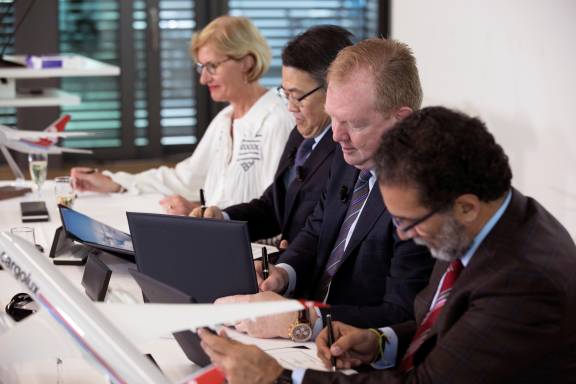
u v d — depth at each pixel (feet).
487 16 16.11
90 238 8.12
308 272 7.97
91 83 21.35
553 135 14.67
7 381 5.68
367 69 6.68
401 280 6.66
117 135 21.81
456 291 4.96
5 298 7.14
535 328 4.64
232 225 6.34
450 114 4.78
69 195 10.28
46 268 5.00
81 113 21.42
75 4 20.81
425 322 5.57
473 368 4.74
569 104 14.24
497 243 4.82
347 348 5.84
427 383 4.87
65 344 5.09
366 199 7.27
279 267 7.75
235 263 6.41
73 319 4.72
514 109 15.58
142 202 10.78
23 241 5.22
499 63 15.89
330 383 5.13
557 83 14.47
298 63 8.39
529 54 15.07
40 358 5.09
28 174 19.86
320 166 8.76
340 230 7.63
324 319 6.41
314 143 9.07
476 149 4.66
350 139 6.87
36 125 20.95
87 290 7.17
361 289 7.10
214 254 6.44
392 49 6.74
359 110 6.70
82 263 8.17
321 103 8.52
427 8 18.44
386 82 6.64
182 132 22.30
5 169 20.13
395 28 20.54
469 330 4.75
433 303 5.76
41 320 5.24
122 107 21.66
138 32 21.39
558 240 4.87
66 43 20.97
